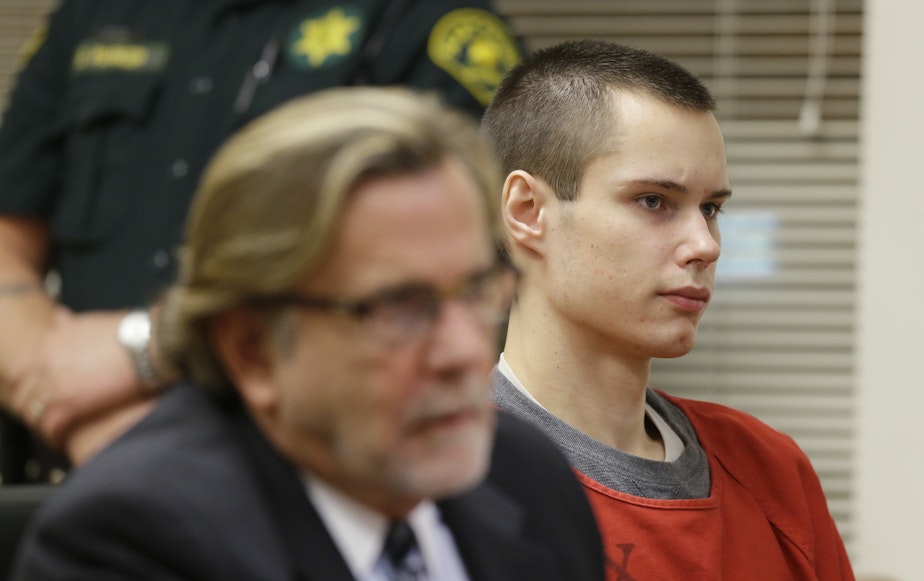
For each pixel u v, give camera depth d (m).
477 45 5.21
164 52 5.12
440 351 2.04
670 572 3.35
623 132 3.31
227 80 5.02
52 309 3.88
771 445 3.83
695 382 7.23
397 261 1.98
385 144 1.97
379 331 2.01
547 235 3.44
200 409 2.25
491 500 2.56
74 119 5.09
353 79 5.04
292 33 5.10
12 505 3.51
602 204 3.32
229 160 2.03
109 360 3.56
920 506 6.68
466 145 2.11
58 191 5.11
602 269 3.33
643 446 3.60
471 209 2.07
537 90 3.52
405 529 2.30
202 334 2.15
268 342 2.08
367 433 2.06
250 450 2.21
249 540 2.07
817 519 3.85
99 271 4.88
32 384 3.60
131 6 5.29
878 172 6.81
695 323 3.38
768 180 7.16
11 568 3.48
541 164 3.44
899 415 6.75
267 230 1.98
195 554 2.02
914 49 6.62
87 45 5.22
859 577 6.62
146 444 2.16
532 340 3.53
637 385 3.49
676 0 7.18
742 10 7.14
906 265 6.70
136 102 5.02
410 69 5.09
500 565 2.46
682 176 3.30
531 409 3.47
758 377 7.19
